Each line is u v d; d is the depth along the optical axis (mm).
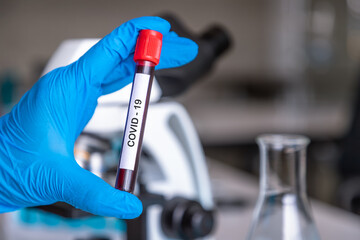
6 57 4023
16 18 4012
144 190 800
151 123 805
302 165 734
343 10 4352
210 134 3572
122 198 541
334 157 2639
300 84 4547
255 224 740
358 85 2227
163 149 833
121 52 600
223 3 4629
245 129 3682
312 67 4535
